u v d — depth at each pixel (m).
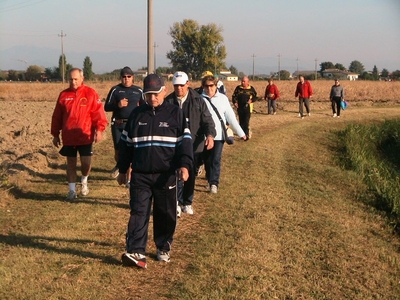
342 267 6.35
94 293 5.14
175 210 5.87
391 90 44.00
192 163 5.67
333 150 17.14
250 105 16.30
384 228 8.53
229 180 10.65
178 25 90.06
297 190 10.25
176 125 5.65
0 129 17.34
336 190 10.84
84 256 6.10
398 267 6.65
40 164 11.32
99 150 13.93
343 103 28.88
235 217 8.02
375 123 24.48
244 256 6.33
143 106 5.75
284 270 6.10
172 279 5.60
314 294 5.50
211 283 5.54
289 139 17.75
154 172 5.66
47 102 35.38
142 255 5.71
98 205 8.34
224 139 9.35
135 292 5.27
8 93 44.12
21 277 5.40
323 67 149.25
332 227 7.92
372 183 12.16
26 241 6.55
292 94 41.19
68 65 94.38
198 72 90.75
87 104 8.59
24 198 8.73
